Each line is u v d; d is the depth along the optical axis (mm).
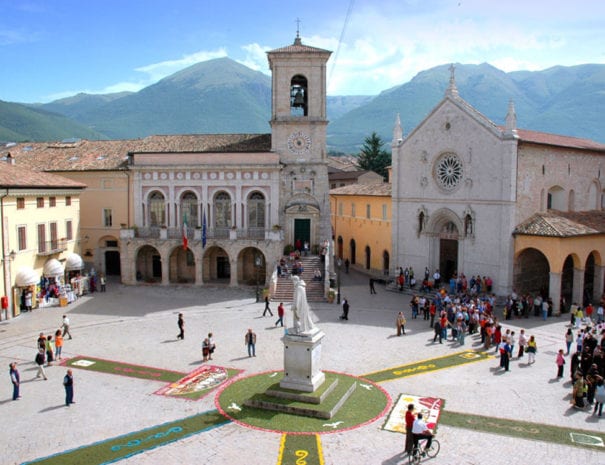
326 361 32562
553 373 30828
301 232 60312
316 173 59812
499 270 49031
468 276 52062
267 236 56188
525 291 50125
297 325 26406
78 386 29016
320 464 20719
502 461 21016
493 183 49125
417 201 56344
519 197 48562
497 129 48469
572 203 55375
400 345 36094
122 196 60781
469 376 30234
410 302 49375
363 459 21094
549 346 36000
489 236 49875
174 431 23500
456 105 51781
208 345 32938
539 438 22906
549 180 51781
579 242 46281
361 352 34438
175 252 61188
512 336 32906
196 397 27219
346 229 74812
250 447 22031
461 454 21516
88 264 62312
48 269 50656
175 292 55031
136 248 58219
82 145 67438
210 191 59406
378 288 57812
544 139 52812
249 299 51500
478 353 34438
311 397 25453
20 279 46062
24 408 26141
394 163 58094
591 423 24406
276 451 21688
